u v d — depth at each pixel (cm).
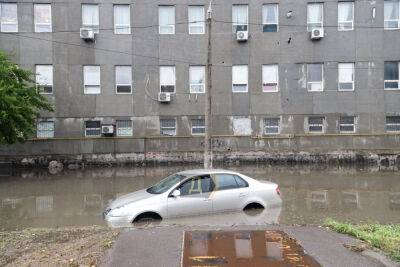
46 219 1352
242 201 1242
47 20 3152
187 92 3191
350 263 621
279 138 2869
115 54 3173
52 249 798
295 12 3194
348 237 786
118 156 2880
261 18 3200
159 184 1257
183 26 3200
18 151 2838
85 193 1869
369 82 3172
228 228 864
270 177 2281
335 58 3181
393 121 3172
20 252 802
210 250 682
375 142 2861
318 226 915
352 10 3184
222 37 3198
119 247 726
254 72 3195
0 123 2212
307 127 3172
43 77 3145
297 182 2102
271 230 833
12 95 2233
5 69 2306
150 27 3188
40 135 3136
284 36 3194
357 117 3170
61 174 2527
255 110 3191
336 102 3177
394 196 1712
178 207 1166
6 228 1215
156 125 3175
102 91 3166
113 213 1126
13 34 3119
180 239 758
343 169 2639
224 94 3194
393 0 3177
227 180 1248
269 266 601
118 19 3180
